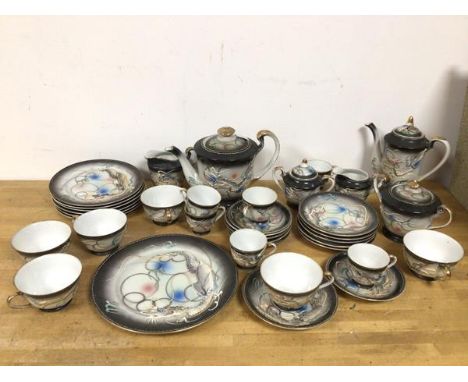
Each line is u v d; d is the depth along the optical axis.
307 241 1.03
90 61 1.12
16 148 1.24
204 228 1.02
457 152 1.21
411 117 1.15
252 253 0.88
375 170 1.22
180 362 0.71
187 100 1.18
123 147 1.25
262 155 1.26
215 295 0.84
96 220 1.00
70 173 1.17
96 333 0.76
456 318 0.81
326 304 0.82
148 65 1.13
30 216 1.11
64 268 0.85
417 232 0.96
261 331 0.77
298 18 1.07
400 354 0.74
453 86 1.17
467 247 1.01
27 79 1.14
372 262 0.91
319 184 1.12
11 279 0.89
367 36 1.10
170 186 1.10
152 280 0.88
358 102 1.19
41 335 0.75
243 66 1.13
